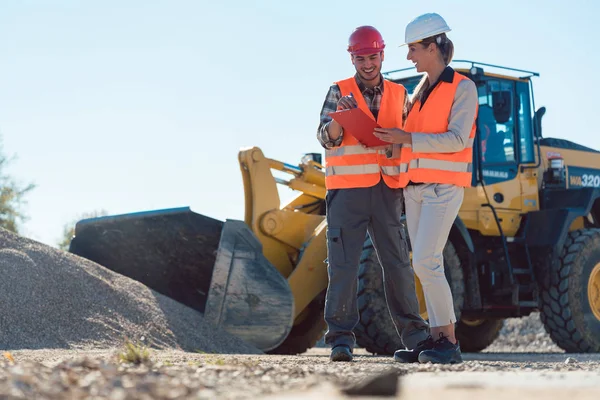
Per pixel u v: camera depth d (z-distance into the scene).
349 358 5.14
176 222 8.92
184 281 8.84
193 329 8.15
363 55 5.31
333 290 5.27
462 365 4.23
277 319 8.63
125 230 9.12
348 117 4.93
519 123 9.95
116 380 2.74
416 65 5.00
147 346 7.35
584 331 9.75
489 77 9.66
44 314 7.20
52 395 2.39
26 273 7.58
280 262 9.37
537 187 10.12
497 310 9.49
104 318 7.52
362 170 5.25
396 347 8.07
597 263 10.01
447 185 4.82
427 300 4.86
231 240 8.75
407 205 4.96
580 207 10.01
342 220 5.28
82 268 8.10
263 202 9.30
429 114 4.91
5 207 24.31
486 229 9.45
